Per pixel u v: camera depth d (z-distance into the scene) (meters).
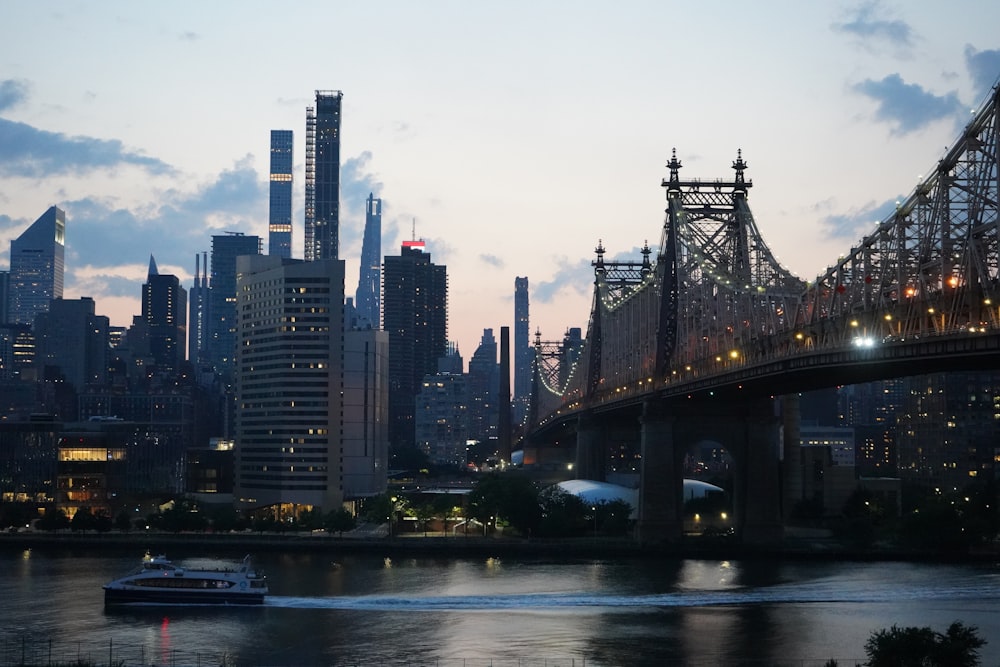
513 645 150.38
